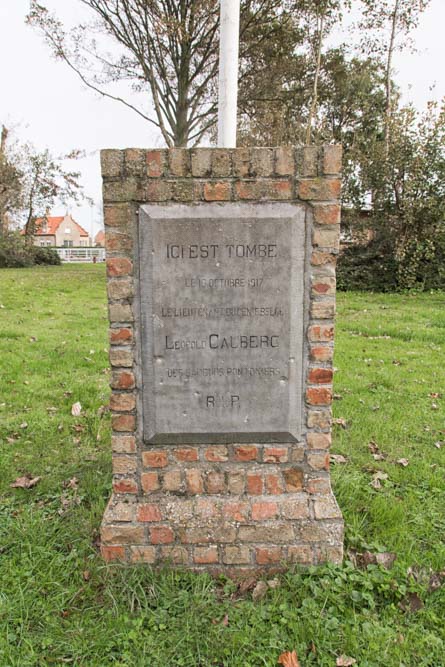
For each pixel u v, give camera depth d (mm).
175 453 2275
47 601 2061
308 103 17125
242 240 2088
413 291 12672
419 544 2459
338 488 2924
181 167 2035
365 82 20797
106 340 6680
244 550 2258
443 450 3496
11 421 3938
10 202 24875
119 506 2281
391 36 17266
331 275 2139
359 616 1972
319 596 2064
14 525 2539
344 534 2502
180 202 2066
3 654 1812
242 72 15086
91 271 19172
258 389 2211
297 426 2250
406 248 12664
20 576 2189
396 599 2092
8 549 2391
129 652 1826
